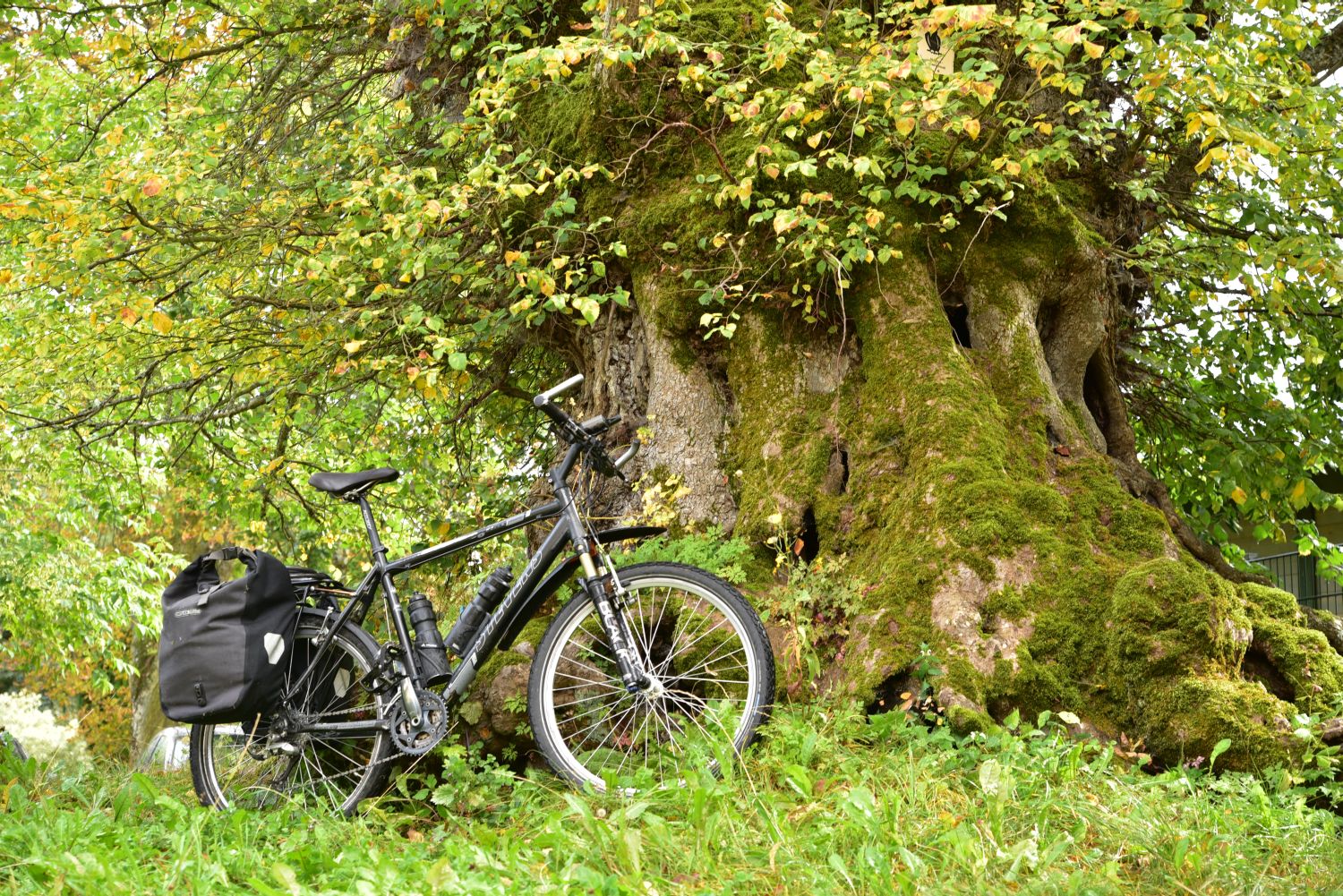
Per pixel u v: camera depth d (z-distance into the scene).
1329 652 4.09
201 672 3.96
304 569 4.28
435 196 5.77
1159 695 3.95
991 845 2.94
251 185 6.88
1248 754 3.75
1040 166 5.39
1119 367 6.91
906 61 4.26
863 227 4.76
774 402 5.15
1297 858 3.15
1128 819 3.19
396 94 7.50
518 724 4.19
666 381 5.39
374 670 4.04
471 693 4.28
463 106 6.88
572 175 5.12
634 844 2.80
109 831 3.21
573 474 5.55
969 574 4.26
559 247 5.36
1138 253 5.68
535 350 7.16
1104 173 5.90
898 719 3.77
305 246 5.88
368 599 4.17
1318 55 7.22
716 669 4.27
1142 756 3.81
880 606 4.32
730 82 5.32
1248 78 4.86
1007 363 5.09
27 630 13.36
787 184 5.19
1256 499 7.95
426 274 5.98
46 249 5.66
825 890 2.64
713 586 3.83
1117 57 5.23
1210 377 7.84
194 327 6.49
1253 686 3.93
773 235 5.16
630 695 3.95
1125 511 4.61
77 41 7.29
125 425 7.82
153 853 3.06
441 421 8.12
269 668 4.01
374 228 5.62
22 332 7.69
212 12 7.54
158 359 6.99
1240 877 2.93
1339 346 7.39
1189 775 3.70
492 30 5.93
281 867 2.51
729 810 3.14
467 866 2.76
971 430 4.64
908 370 4.86
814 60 4.52
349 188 5.95
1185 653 3.96
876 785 3.37
